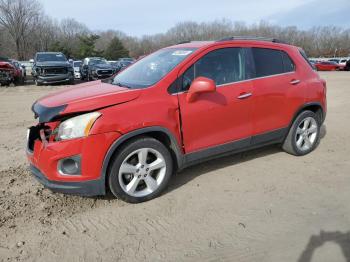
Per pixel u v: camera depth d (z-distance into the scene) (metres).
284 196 4.08
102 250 3.13
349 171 4.81
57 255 3.07
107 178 3.74
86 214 3.72
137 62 5.02
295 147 5.27
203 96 4.13
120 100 3.67
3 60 19.70
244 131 4.59
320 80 5.45
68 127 3.50
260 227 3.44
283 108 4.95
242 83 4.49
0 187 4.33
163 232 3.39
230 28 72.19
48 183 3.62
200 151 4.26
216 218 3.62
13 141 6.47
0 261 2.99
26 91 15.66
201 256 3.03
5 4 65.00
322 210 3.74
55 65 18.23
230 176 4.64
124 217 3.66
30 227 3.48
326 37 82.62
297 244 3.16
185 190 4.24
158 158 3.96
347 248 3.09
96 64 23.09
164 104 3.87
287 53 5.07
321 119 5.56
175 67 4.05
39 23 70.31
